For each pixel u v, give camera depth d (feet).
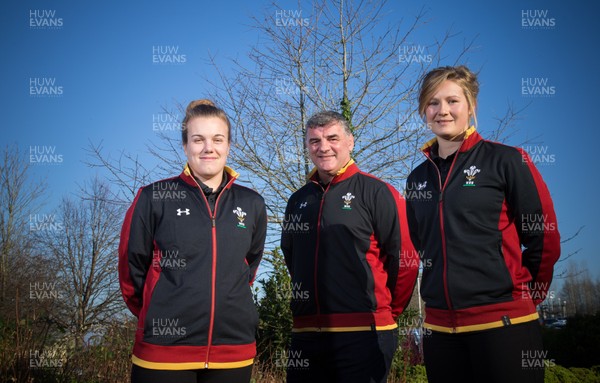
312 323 11.47
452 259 9.16
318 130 11.80
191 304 8.64
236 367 8.89
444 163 9.96
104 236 46.78
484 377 8.68
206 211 9.30
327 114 11.97
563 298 93.71
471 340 8.89
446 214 9.41
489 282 8.85
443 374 9.28
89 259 46.44
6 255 46.70
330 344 11.13
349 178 12.00
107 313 41.83
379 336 11.03
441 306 9.29
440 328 9.29
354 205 11.59
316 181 12.42
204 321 8.66
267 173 35.32
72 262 46.29
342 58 36.19
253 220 9.91
